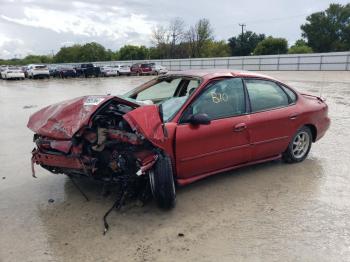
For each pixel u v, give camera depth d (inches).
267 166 207.9
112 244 127.8
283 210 152.2
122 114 155.4
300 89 709.3
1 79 1549.0
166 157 146.0
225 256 119.6
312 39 3563.0
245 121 176.4
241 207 155.3
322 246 125.3
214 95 171.2
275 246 125.3
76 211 153.9
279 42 3189.0
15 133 323.9
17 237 133.9
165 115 161.5
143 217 147.1
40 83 1193.4
